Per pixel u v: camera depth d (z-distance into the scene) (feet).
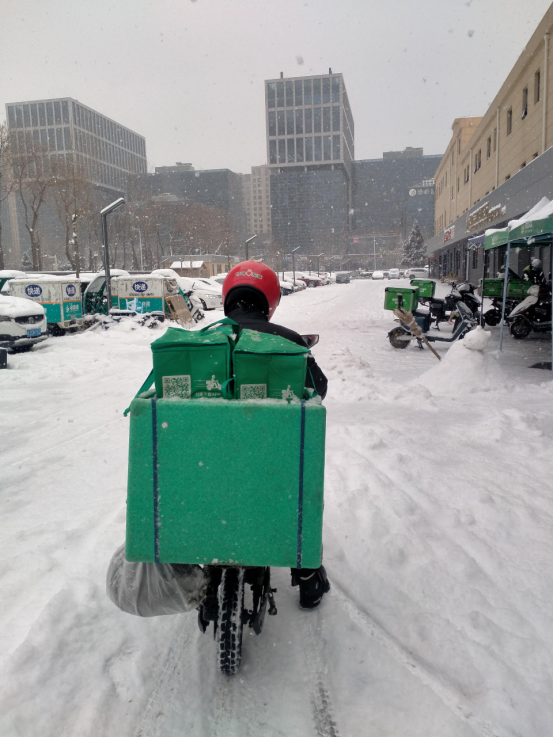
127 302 59.72
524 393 24.26
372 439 17.29
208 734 6.62
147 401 6.28
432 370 26.43
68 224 144.97
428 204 505.25
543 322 43.91
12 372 32.17
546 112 71.10
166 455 6.30
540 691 7.25
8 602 9.38
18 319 41.32
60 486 14.97
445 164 181.88
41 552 10.93
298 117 473.26
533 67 77.15
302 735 6.58
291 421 6.18
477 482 14.23
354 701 7.09
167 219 260.42
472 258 128.16
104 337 49.37
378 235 451.53
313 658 7.86
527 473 14.85
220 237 274.36
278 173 482.69
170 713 6.94
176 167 416.67
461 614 8.88
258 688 7.32
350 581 9.87
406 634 8.43
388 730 6.64
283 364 6.39
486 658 7.86
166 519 6.37
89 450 18.12
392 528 11.61
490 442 17.48
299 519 6.28
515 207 72.18
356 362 28.76
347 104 510.99
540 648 8.09
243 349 6.37
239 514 6.31
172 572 6.77
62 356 38.42
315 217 456.04
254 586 7.56
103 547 11.16
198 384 6.49
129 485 6.38
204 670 7.66
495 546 11.06
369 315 67.82
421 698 7.12
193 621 8.83
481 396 23.85
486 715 6.87
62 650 8.05
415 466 15.35
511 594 9.49
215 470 6.27
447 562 10.39
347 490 13.60
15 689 7.22
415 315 38.58
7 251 295.69
